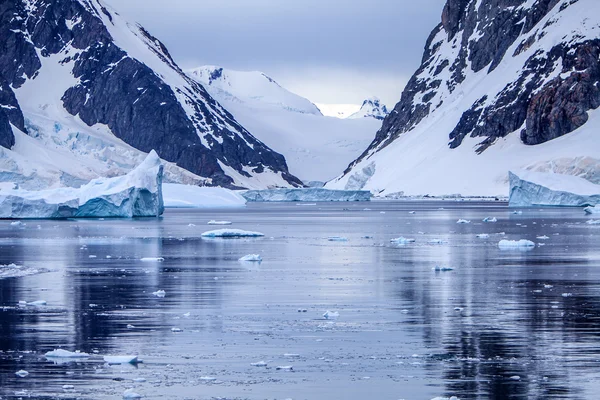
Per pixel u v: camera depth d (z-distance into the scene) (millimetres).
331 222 186875
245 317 54250
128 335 48531
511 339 47031
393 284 70188
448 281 72000
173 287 68500
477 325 51125
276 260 91625
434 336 48031
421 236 134750
